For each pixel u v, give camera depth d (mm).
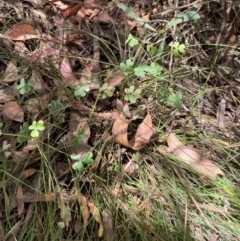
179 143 306
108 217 281
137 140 301
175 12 352
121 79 311
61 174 291
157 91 318
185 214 282
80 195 283
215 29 369
